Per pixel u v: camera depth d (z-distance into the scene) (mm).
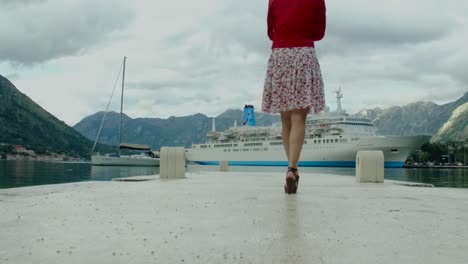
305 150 72375
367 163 8586
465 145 186375
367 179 8578
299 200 4543
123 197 4746
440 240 2424
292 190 5469
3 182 39500
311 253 2090
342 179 9195
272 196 4988
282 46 5934
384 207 3994
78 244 2293
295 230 2730
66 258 1975
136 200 4449
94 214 3430
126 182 7527
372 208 3904
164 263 1892
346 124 72625
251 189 6016
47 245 2264
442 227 2879
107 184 6773
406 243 2338
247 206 3975
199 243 2326
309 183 7773
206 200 4469
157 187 6285
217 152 88562
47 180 43688
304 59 5844
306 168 72125
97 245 2270
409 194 5535
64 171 72375
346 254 2066
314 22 5895
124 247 2223
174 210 3674
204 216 3328
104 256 2021
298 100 5738
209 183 7352
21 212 3527
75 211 3600
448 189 6559
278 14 5953
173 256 2027
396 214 3512
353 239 2443
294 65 5844
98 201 4340
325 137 69875
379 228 2818
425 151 169375
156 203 4195
